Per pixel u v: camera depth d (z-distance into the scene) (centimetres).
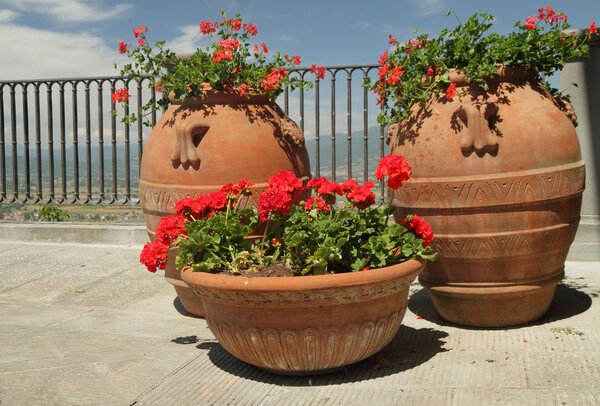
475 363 296
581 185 343
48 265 581
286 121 399
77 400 262
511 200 323
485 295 344
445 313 370
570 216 341
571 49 360
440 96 346
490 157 323
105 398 264
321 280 256
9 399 263
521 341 329
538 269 342
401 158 299
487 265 338
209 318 295
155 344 341
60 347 336
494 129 325
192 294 392
